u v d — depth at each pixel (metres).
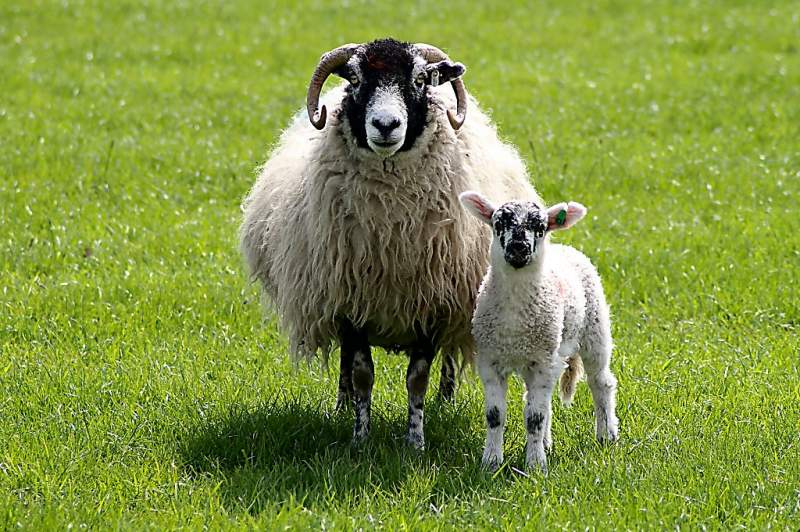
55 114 25.56
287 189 11.18
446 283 10.54
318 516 8.43
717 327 13.94
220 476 9.45
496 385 9.66
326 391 11.89
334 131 10.25
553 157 22.58
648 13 37.53
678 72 29.83
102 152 22.53
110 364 12.44
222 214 18.94
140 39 33.75
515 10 38.28
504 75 29.78
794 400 11.03
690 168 21.56
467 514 8.52
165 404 11.04
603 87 28.61
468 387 12.03
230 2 39.16
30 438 10.05
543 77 29.55
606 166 21.88
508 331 9.38
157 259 16.55
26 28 34.47
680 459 9.52
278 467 9.63
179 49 32.66
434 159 10.32
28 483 9.12
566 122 25.30
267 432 10.27
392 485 9.24
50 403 10.98
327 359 11.34
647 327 13.96
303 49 32.81
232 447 10.08
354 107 9.98
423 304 10.56
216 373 12.11
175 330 13.80
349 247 10.34
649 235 17.59
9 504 8.55
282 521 8.30
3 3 37.31
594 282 10.38
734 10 37.34
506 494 8.94
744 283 15.28
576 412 11.29
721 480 8.95
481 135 11.21
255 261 12.05
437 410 11.55
